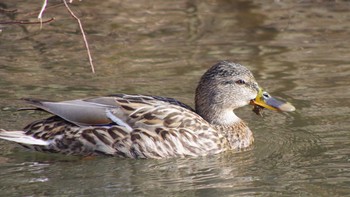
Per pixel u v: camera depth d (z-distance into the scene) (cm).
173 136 1366
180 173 1302
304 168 1318
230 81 1443
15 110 1559
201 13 2208
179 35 2041
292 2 2305
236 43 1980
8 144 1419
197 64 1827
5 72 1767
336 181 1259
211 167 1331
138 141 1355
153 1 2291
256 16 2186
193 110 1462
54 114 1355
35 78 1736
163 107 1390
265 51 1922
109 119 1366
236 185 1251
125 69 1805
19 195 1203
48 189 1228
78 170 1310
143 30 2075
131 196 1205
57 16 2138
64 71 1784
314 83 1714
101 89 1673
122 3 2258
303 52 1912
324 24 2125
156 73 1777
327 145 1416
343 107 1586
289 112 1579
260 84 1709
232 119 1452
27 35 2022
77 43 1975
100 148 1358
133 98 1408
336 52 1909
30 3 2181
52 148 1360
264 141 1453
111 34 2039
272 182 1260
